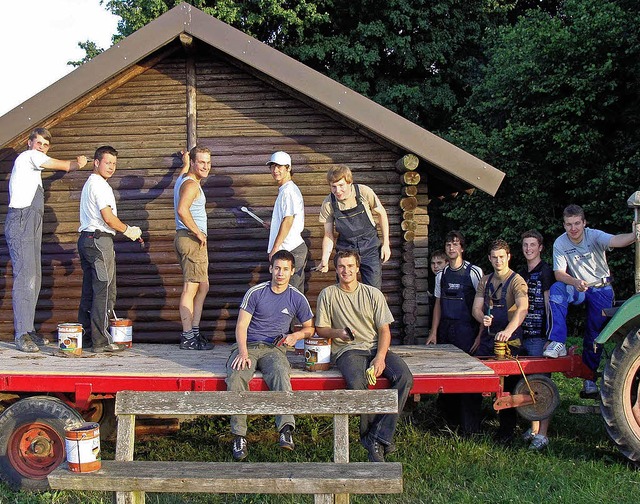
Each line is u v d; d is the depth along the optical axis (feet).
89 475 11.27
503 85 48.67
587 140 42.39
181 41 20.39
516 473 15.79
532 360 17.06
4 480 15.28
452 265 20.17
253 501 14.49
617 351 16.02
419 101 59.82
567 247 18.03
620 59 42.55
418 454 17.33
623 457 16.79
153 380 15.55
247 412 12.70
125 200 21.68
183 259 19.04
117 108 21.91
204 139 21.84
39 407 15.19
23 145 21.63
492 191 19.97
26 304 18.92
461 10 62.85
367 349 15.93
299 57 60.18
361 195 18.60
